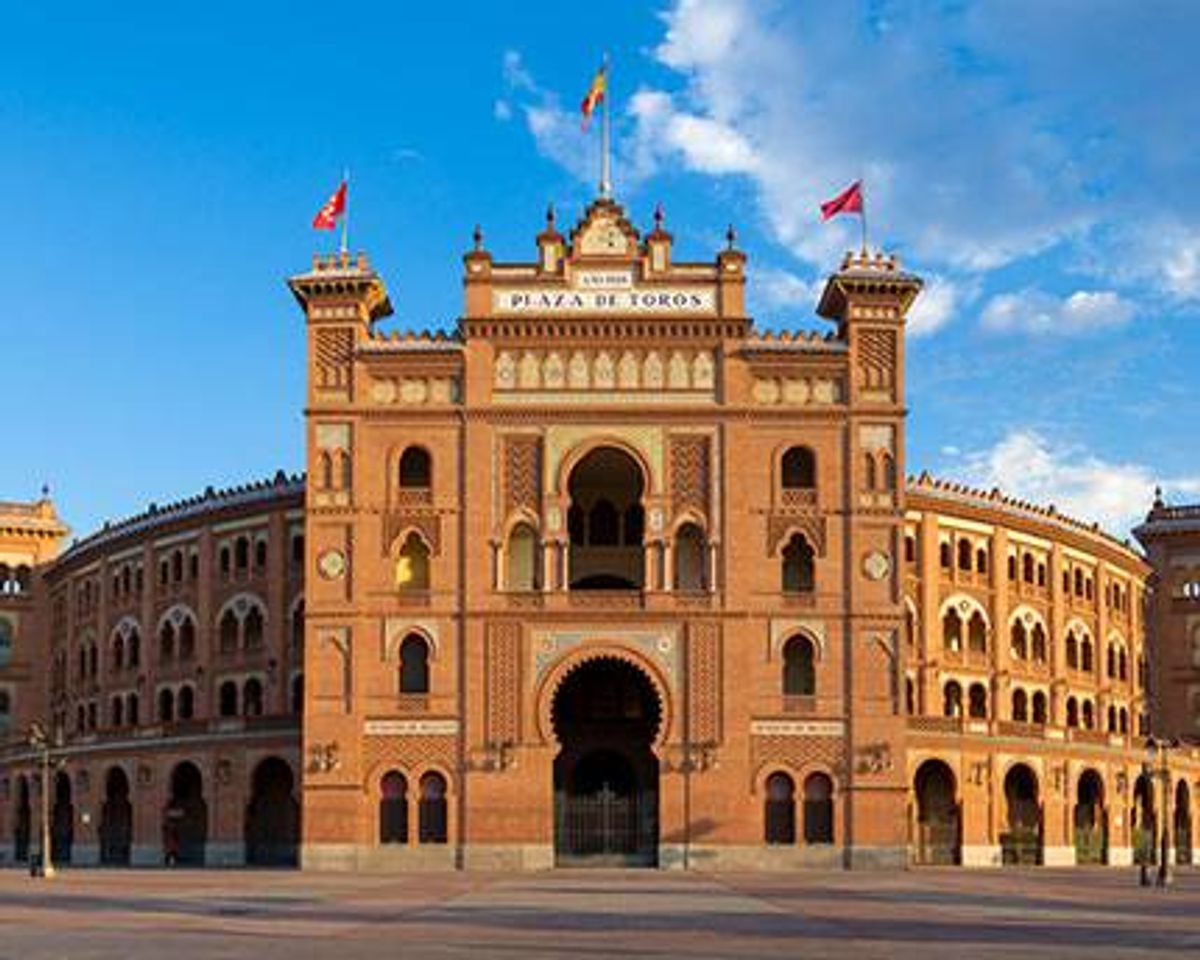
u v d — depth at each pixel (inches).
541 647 3462.1
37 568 5482.3
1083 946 1551.4
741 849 3403.1
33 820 4729.3
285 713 4065.0
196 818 4284.0
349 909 2090.3
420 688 3489.2
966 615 4424.2
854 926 1793.8
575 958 1400.1
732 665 3454.7
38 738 3457.2
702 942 1574.8
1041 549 4704.7
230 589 4468.5
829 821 3432.6
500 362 3553.2
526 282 3567.9
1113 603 5073.8
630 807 3560.5
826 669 3464.6
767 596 3481.8
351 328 3553.2
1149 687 5403.5
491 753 3430.1
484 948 1502.2
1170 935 1708.9
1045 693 4660.4
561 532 3491.6
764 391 3553.2
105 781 4350.4
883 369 3558.1
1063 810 4188.0
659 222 3580.2
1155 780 4384.8
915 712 4234.7
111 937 1635.1
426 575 3545.8
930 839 3959.2
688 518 3506.4
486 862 3400.6
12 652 5423.2
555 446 3523.6
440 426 3531.0
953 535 4426.7
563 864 3496.6
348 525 3501.5
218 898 2372.0
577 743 3831.2
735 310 3550.7
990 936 1668.3
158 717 4638.3
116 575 4909.0
